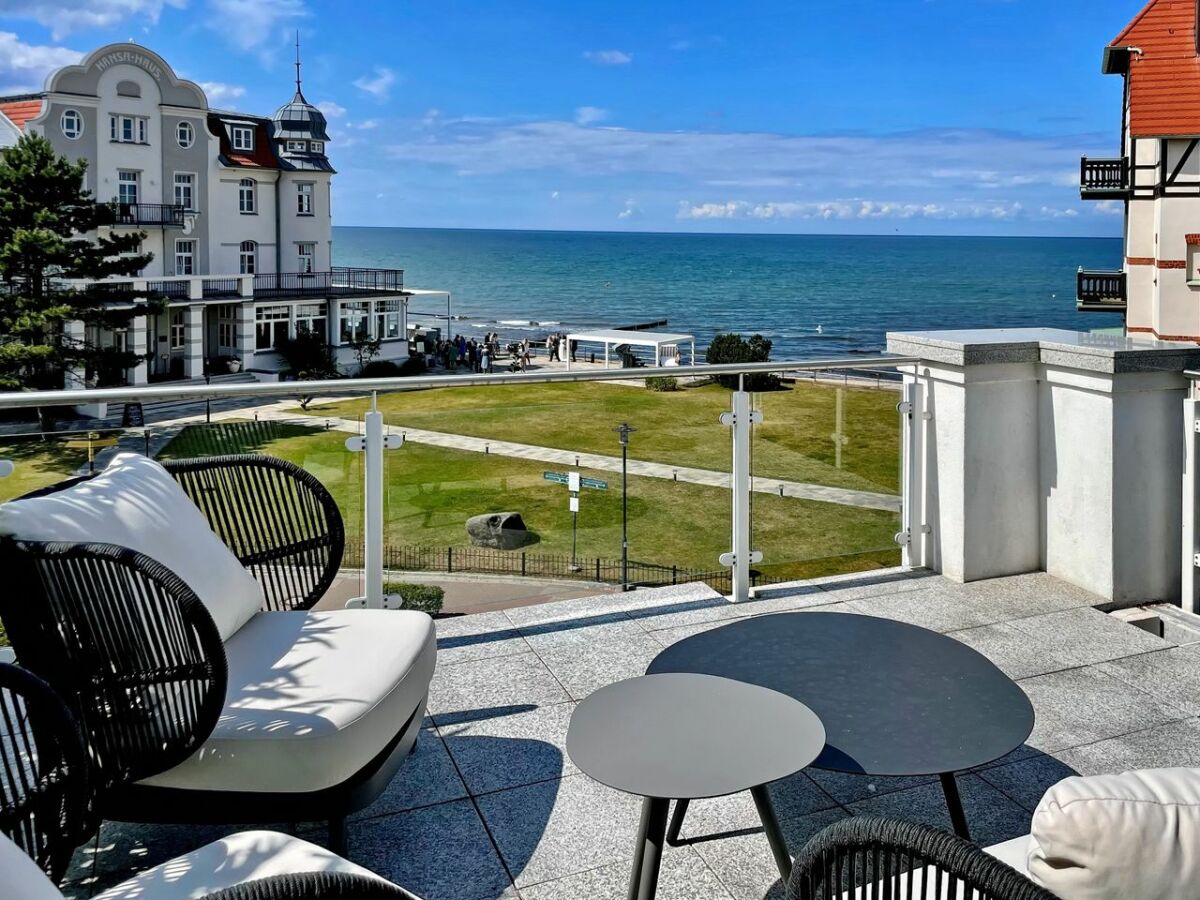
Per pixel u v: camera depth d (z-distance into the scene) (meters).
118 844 2.54
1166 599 4.38
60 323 30.84
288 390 3.50
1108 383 4.19
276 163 44.09
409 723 2.61
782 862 2.22
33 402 2.95
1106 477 4.27
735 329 84.38
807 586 4.52
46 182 29.62
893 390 4.62
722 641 2.85
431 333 53.00
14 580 2.18
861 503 4.65
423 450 3.90
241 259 43.41
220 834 2.58
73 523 2.39
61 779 1.87
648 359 53.91
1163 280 19.14
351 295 45.22
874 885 1.39
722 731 2.14
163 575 2.13
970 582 4.55
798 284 128.38
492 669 3.59
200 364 39.12
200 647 2.16
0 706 1.88
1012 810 2.73
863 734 2.26
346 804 2.31
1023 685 3.50
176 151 40.72
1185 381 4.29
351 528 3.83
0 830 1.80
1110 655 3.74
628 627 3.98
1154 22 19.52
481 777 2.88
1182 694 3.42
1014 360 4.43
